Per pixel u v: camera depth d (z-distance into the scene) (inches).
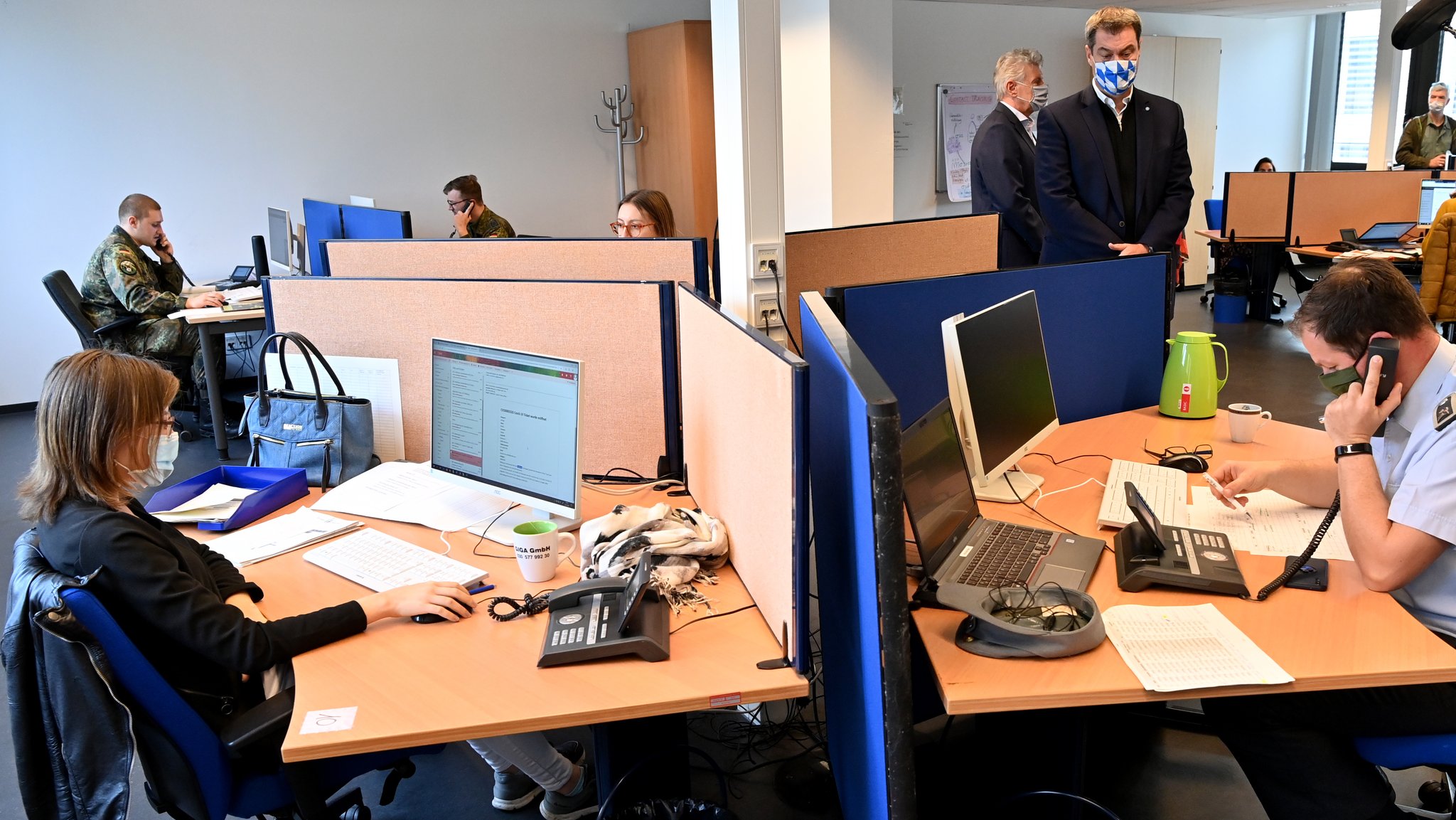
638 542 66.4
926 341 89.0
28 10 215.3
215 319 183.8
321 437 90.5
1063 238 134.5
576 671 56.3
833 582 61.7
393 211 187.3
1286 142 406.6
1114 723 90.1
